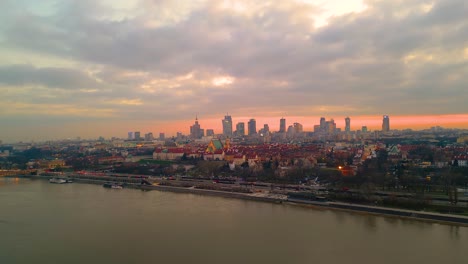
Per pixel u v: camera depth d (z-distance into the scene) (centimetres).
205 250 15838
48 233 18712
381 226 19025
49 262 14900
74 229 19338
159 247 16350
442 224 19225
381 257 14712
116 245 16712
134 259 15012
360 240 16750
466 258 14475
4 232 18950
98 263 14700
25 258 15362
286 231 18375
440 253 15012
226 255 15200
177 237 17688
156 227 19475
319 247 15938
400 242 16400
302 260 14538
